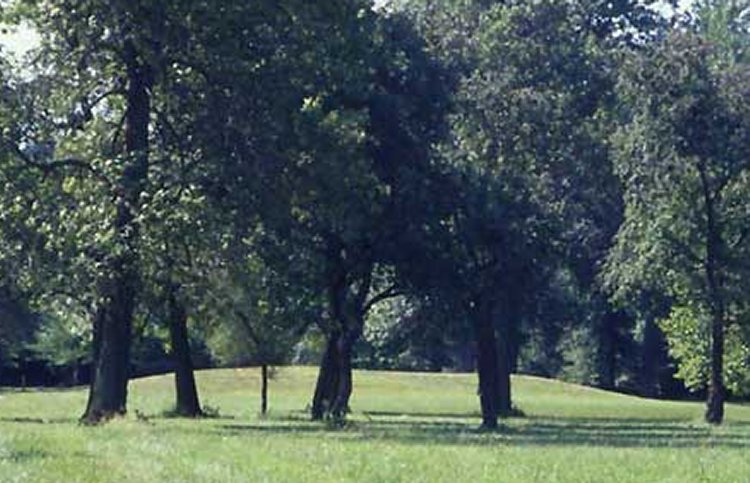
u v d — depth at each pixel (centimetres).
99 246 4444
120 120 4781
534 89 6706
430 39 5512
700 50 6450
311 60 4716
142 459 2706
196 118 4625
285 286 5441
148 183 4447
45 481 2203
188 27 4534
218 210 4575
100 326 5047
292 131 4653
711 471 2773
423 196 5156
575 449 3550
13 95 4622
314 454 2952
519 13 7900
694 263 6575
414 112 5288
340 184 4722
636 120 6525
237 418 5919
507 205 5172
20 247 4591
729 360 7625
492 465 2778
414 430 4731
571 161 7144
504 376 7462
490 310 5325
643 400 9138
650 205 6556
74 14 4519
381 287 6044
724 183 6506
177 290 5112
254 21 4606
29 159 4622
